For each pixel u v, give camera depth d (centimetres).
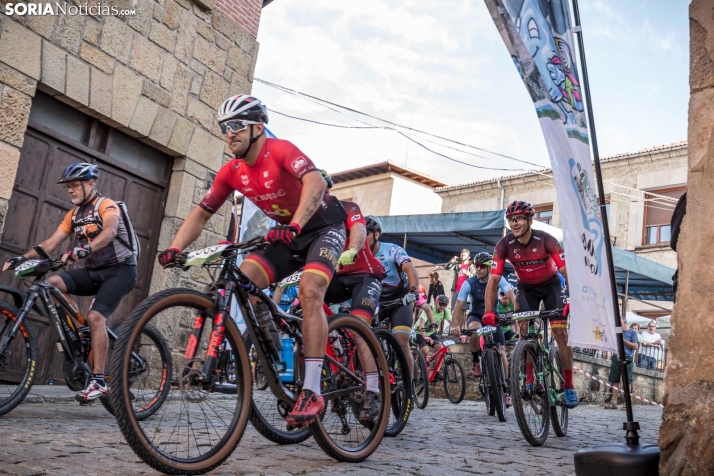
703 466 215
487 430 511
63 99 572
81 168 432
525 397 441
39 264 391
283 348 303
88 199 438
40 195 564
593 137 340
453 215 1233
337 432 322
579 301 308
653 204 1867
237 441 261
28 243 555
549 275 534
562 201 310
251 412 322
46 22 542
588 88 344
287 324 306
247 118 291
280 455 316
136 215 654
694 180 240
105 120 611
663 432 231
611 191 1950
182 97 680
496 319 495
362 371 341
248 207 770
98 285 438
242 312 279
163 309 246
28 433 328
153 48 645
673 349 235
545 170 2033
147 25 638
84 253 399
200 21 701
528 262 531
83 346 424
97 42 588
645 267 1397
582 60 346
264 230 776
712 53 243
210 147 717
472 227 1202
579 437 504
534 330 485
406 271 527
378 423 339
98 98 589
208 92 714
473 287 705
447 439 432
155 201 676
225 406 265
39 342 564
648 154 1877
